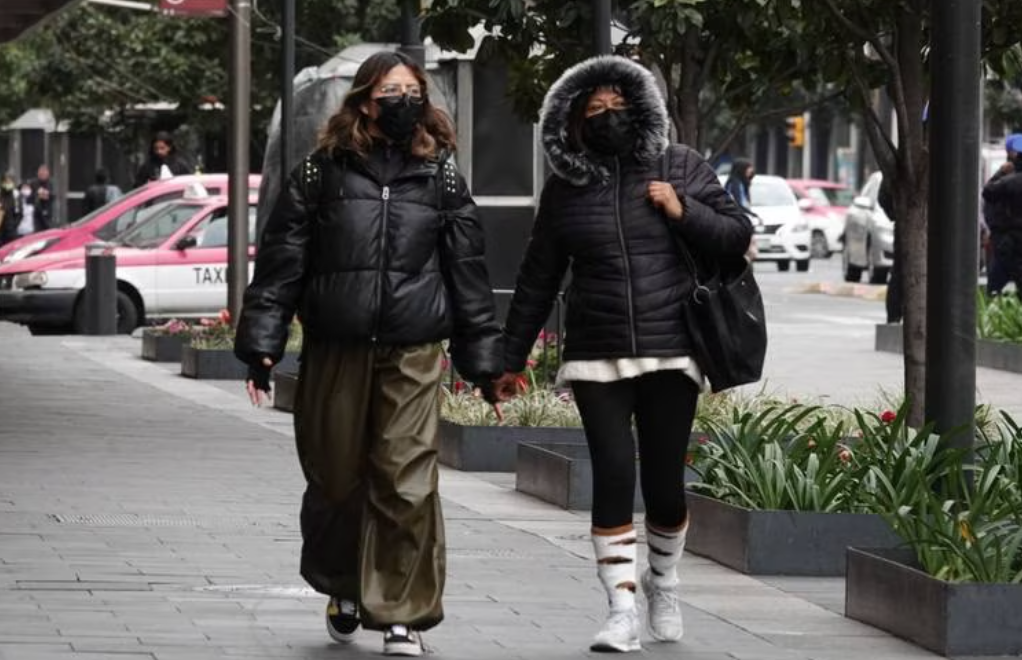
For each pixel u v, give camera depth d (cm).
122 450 2945
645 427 1691
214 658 1596
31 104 11431
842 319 6334
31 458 2830
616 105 1658
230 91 4472
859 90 2684
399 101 1609
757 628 1791
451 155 1653
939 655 1694
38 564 1991
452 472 2848
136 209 5978
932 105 1953
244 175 4472
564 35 3017
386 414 1617
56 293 5497
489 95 4553
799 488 2102
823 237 11781
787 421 2389
